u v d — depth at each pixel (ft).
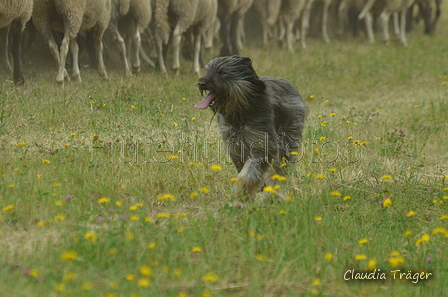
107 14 63.26
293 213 29.66
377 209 33.30
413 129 54.19
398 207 33.53
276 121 32.73
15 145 38.91
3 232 27.25
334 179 37.88
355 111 63.46
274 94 33.09
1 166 34.99
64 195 31.14
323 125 50.29
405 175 38.78
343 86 76.23
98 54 64.90
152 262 24.18
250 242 26.07
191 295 22.44
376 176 40.68
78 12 57.67
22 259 24.40
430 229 30.58
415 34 124.26
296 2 96.73
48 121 46.60
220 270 24.20
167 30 70.49
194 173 37.11
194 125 49.55
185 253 25.12
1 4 50.78
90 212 29.25
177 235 26.91
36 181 32.65
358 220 31.60
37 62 67.97
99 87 60.13
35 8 57.52
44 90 55.98
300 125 34.88
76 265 23.79
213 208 32.91
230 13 85.51
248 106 30.63
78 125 47.09
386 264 25.94
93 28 64.08
